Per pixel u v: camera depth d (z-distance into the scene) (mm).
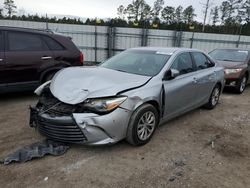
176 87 4180
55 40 6098
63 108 3297
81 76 3822
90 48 14617
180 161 3342
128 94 3355
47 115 3330
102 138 3209
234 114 5668
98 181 2824
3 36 5391
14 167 3010
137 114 3443
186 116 5285
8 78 5426
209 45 15672
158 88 3785
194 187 2803
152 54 4590
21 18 17859
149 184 2814
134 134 3477
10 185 2686
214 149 3770
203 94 5254
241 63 8250
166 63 4219
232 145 3951
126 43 14953
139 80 3717
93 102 3172
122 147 3629
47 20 14906
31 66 5668
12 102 5789
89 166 3111
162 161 3322
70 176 2891
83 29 14242
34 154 3258
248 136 4367
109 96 3225
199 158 3461
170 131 4375
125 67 4402
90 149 3520
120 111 3246
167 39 15211
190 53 4961
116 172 3014
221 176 3051
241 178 3035
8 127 4211
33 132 4004
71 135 3221
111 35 14562
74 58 6332
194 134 4309
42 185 2709
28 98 6176
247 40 15758
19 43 5582
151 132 3809
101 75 3832
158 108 3885
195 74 4840
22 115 4852
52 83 3805
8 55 5359
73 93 3354
